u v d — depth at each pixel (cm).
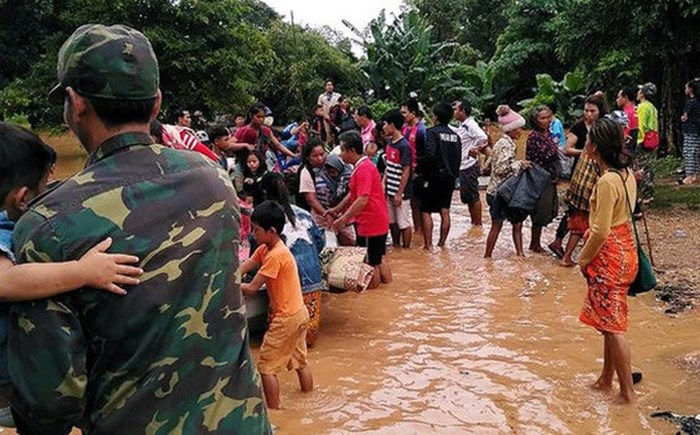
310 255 570
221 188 201
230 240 199
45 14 2525
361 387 498
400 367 532
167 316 183
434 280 761
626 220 469
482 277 768
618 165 464
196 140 605
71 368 175
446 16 3594
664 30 1259
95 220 182
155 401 181
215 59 2223
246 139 874
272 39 3106
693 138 1202
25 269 175
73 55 189
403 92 2738
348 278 603
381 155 945
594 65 1413
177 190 192
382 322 632
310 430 436
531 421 445
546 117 836
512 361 539
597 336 589
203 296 189
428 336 595
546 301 682
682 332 591
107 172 189
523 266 811
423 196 893
